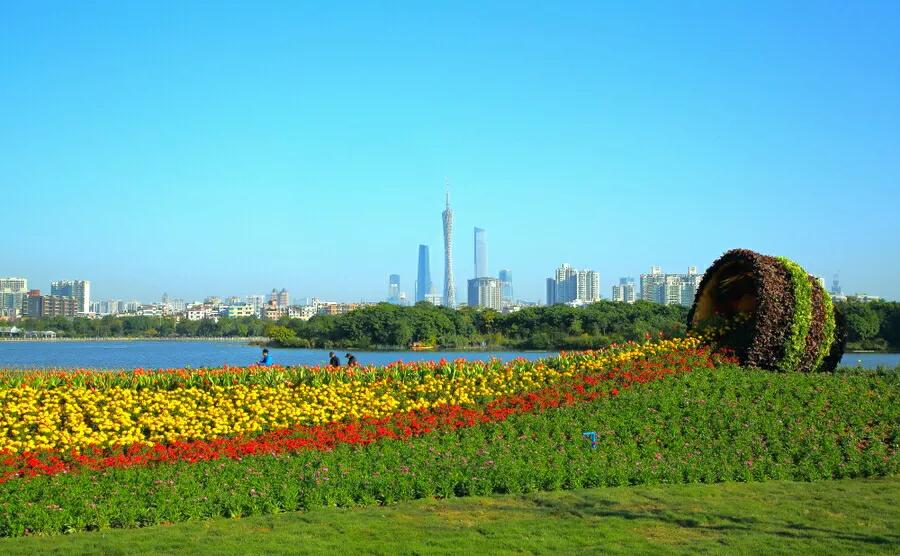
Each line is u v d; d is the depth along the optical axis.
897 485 16.34
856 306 73.56
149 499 14.56
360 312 120.44
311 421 23.08
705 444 19.45
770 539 12.30
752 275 29.66
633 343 31.08
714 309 32.62
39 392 23.30
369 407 24.05
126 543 12.40
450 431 21.20
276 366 28.11
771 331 28.53
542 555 11.66
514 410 23.08
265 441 20.44
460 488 15.74
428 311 118.44
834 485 16.36
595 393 24.38
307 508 14.72
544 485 16.05
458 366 27.39
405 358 81.69
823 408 23.05
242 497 14.64
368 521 13.65
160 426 21.53
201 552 11.86
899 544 12.02
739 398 23.95
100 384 24.67
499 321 115.12
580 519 13.63
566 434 20.52
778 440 19.66
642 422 21.38
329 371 27.11
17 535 13.05
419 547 12.06
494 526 13.23
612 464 17.42
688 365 27.56
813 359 29.28
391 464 17.50
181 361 88.12
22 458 18.11
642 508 14.34
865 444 19.73
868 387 26.17
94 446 19.86
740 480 16.88
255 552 11.86
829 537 12.40
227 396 24.58
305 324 153.12
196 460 18.25
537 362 28.53
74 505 14.12
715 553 11.62
